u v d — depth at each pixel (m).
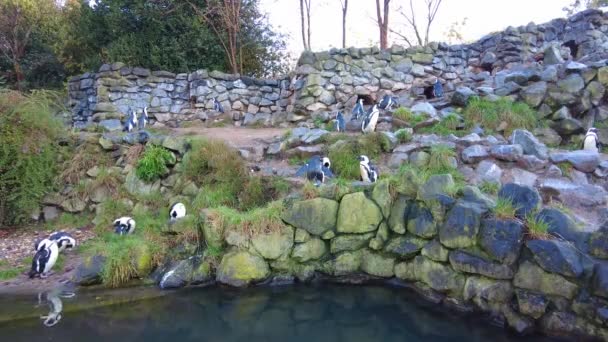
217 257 5.50
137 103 11.27
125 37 13.62
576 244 4.14
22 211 7.36
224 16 14.09
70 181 7.57
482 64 11.58
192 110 11.56
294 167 7.05
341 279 5.61
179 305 4.94
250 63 15.84
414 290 5.21
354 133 7.84
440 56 11.38
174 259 5.53
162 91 11.51
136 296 5.05
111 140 7.89
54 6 19.09
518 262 4.31
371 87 10.77
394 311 4.96
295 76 11.09
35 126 7.42
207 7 14.18
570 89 7.98
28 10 17.66
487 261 4.49
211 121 11.02
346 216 5.55
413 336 4.39
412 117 8.00
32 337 4.08
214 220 5.59
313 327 4.61
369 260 5.54
